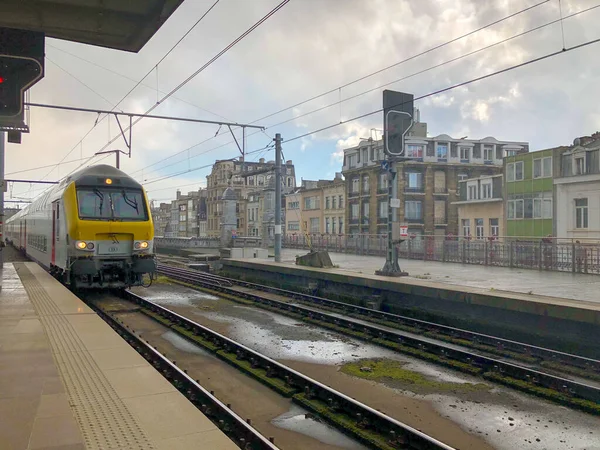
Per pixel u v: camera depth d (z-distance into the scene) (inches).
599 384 311.3
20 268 751.7
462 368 334.3
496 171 1839.3
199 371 331.0
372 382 310.0
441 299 502.9
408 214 1748.3
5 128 342.6
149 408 186.1
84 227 515.5
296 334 446.6
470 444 221.9
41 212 753.6
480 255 800.9
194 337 413.1
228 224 1370.6
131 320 497.4
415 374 327.6
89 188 534.9
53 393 197.3
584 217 1144.8
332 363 352.5
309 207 2185.0
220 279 848.3
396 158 633.0
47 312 377.1
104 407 185.9
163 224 4628.4
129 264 536.1
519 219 1330.0
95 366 237.6
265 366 324.2
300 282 747.4
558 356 357.4
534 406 271.7
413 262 852.6
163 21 364.5
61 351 264.1
